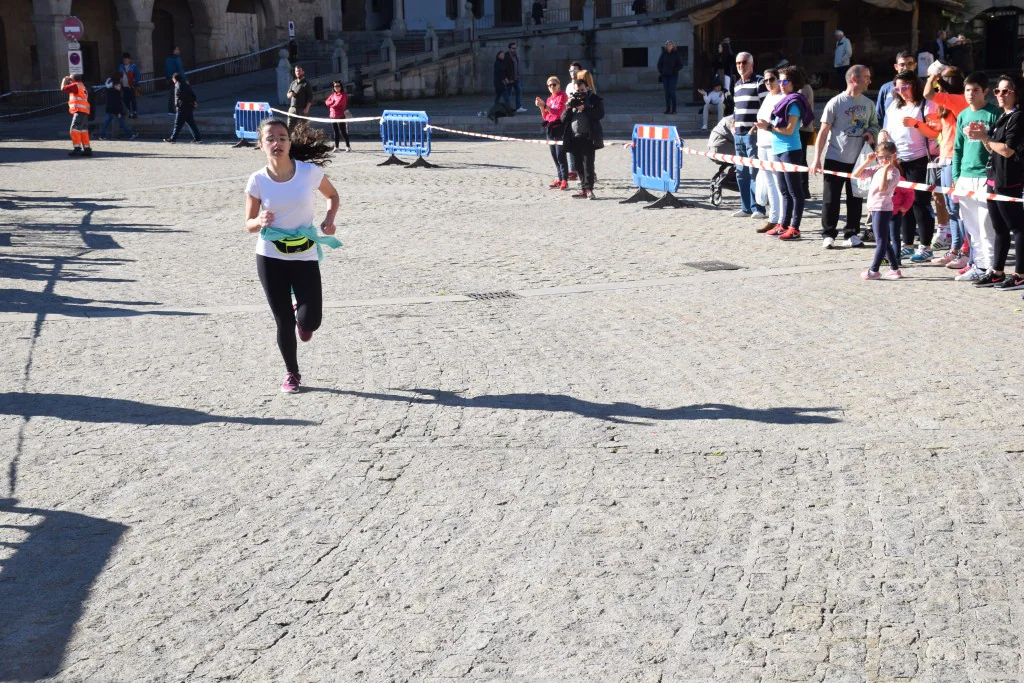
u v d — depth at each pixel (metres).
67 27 28.16
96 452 6.25
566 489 5.61
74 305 9.77
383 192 17.75
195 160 23.67
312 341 8.58
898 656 4.04
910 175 11.30
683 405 6.91
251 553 4.96
